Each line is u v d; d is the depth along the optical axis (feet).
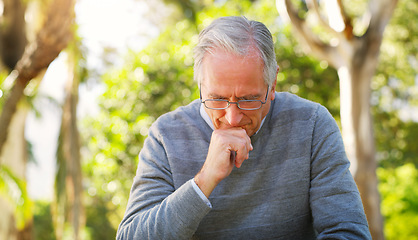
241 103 4.39
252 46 4.33
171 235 4.38
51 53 14.10
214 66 4.34
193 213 4.35
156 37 24.38
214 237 4.99
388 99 35.06
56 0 13.58
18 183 14.76
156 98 22.86
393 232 22.93
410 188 24.45
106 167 22.33
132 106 22.77
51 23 13.76
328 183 4.77
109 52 21.53
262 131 4.97
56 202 19.25
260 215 4.94
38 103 18.90
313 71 23.15
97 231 29.91
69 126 18.98
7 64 20.35
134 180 5.08
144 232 4.50
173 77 22.82
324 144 4.87
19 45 20.57
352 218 4.61
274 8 23.18
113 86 23.00
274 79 4.60
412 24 34.27
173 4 37.37
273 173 4.96
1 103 14.49
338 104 24.32
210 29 4.46
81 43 16.76
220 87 4.34
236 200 4.94
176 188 4.93
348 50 18.21
